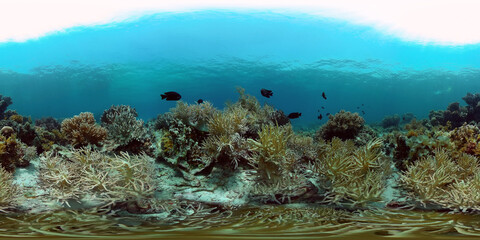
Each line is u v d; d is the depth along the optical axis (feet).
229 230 4.71
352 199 7.07
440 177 7.27
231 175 8.36
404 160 8.75
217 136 8.89
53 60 79.97
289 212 6.19
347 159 7.91
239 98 12.81
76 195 6.95
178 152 8.82
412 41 64.03
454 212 6.21
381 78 100.78
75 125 10.58
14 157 8.34
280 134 7.65
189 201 7.13
